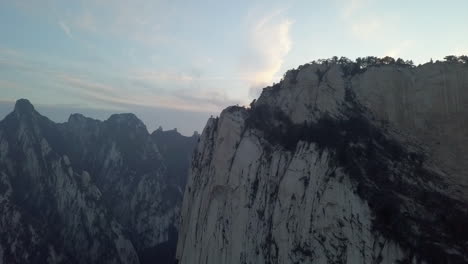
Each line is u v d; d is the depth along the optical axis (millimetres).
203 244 74938
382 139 58938
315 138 62062
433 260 43250
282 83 79000
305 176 59562
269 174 67125
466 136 55562
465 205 49875
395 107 61375
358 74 66688
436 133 57812
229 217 71500
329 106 65938
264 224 64188
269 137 72000
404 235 46219
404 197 51000
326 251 52125
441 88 58594
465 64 58625
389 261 45562
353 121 62031
